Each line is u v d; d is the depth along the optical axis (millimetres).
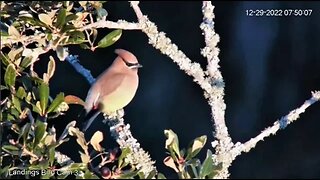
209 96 6375
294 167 13969
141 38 14883
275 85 14789
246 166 13969
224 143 6258
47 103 5648
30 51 5883
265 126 14688
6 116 5770
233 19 15008
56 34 5734
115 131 6090
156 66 15016
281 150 14008
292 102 14664
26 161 5688
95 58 14148
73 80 13602
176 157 5414
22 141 5758
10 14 5988
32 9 5852
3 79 6164
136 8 6285
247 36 14938
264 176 13945
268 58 14867
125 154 5477
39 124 5438
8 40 5820
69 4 5906
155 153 14594
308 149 13984
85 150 5508
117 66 5688
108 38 5973
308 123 13969
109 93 5602
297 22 14641
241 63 14922
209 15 6562
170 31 15328
